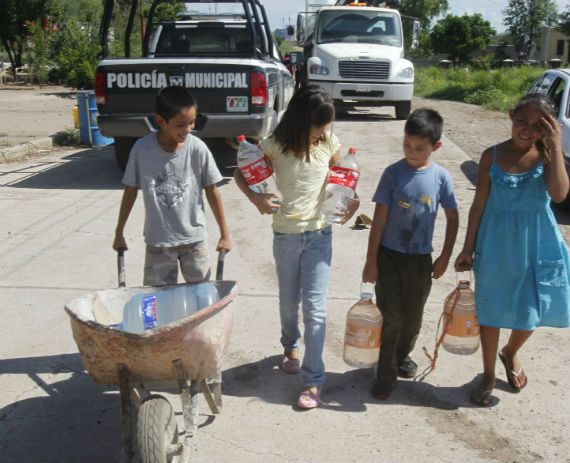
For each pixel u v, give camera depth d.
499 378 3.68
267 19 9.98
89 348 2.60
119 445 3.07
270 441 3.08
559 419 3.28
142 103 7.80
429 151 3.13
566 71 8.41
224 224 3.48
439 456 2.97
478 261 3.29
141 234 6.27
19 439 3.10
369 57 14.91
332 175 3.30
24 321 4.36
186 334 2.54
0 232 6.25
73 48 22.83
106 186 8.25
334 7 16.19
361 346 3.38
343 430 3.18
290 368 3.73
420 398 3.48
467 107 21.11
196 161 3.37
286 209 3.29
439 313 4.52
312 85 3.15
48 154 10.70
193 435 2.70
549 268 3.21
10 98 20.09
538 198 3.17
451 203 3.28
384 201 3.25
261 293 4.87
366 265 3.34
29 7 26.20
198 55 9.26
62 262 5.47
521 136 3.06
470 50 72.81
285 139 3.17
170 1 9.25
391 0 18.36
